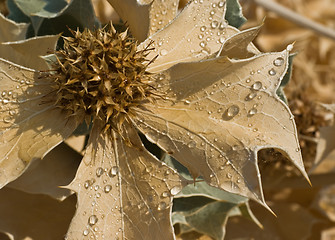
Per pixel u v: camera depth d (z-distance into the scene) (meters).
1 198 0.28
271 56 0.23
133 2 0.25
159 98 0.24
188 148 0.24
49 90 0.24
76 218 0.24
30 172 0.27
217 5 0.25
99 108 0.24
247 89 0.23
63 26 0.27
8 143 0.24
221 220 0.29
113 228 0.24
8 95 0.24
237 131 0.23
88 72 0.24
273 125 0.23
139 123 0.24
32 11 0.28
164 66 0.25
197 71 0.23
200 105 0.24
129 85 0.24
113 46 0.24
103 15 0.32
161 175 0.24
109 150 0.24
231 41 0.23
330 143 0.31
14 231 0.28
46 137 0.24
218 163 0.23
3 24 0.26
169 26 0.25
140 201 0.24
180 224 0.30
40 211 0.28
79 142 0.29
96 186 0.24
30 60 0.24
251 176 0.23
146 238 0.24
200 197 0.28
